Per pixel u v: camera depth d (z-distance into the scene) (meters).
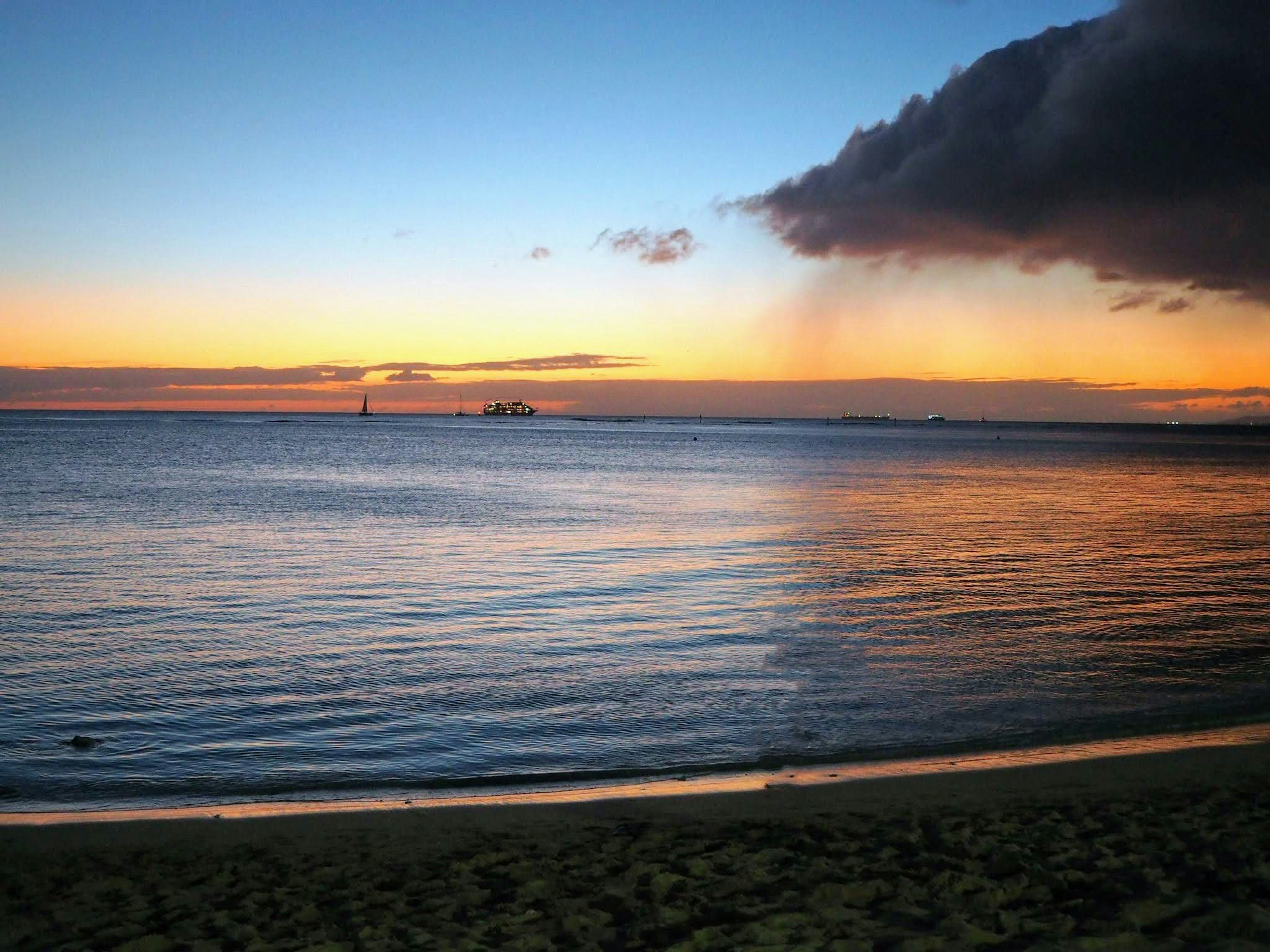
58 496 47.38
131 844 8.35
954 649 17.30
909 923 6.25
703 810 9.21
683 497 53.53
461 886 7.24
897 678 15.20
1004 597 22.84
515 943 6.12
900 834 8.23
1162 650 17.23
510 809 9.30
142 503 44.88
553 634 18.41
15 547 29.81
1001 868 7.24
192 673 15.30
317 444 129.50
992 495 57.97
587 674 15.35
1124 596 23.03
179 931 6.41
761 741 11.98
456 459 97.31
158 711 13.27
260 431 187.50
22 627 18.77
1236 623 19.83
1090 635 18.55
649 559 28.83
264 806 9.66
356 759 11.33
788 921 6.30
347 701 13.75
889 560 29.16
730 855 7.77
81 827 8.81
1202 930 5.92
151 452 95.69
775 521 40.94
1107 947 5.73
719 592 23.31
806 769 10.81
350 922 6.53
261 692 14.24
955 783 9.95
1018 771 10.34
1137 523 41.72
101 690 14.27
